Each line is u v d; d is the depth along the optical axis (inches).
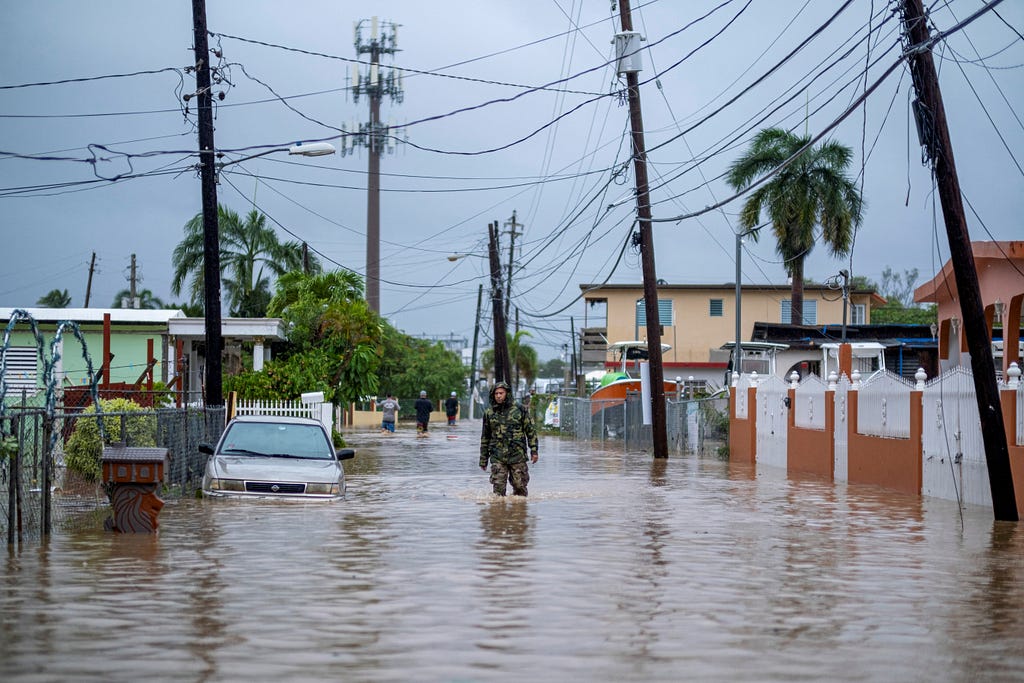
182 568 396.5
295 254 2235.5
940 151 596.4
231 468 644.7
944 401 702.5
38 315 1339.8
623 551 448.1
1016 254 904.3
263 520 547.5
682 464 1097.4
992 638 290.2
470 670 251.6
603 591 354.6
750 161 1990.7
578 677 246.2
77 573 384.2
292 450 682.2
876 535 514.6
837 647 278.2
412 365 3454.7
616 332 2554.1
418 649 271.9
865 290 2463.1
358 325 1606.8
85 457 672.4
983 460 649.0
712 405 1314.0
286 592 348.8
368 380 1610.5
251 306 2198.6
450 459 1152.8
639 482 839.1
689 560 425.4
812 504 664.4
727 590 358.9
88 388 858.8
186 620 304.7
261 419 703.1
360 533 500.7
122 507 495.2
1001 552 457.7
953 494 687.7
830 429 908.0
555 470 991.6
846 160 1982.0
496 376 2165.4
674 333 2518.5
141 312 1409.9
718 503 665.6
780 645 279.7
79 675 244.2
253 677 243.6
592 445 1535.4
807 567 410.9
